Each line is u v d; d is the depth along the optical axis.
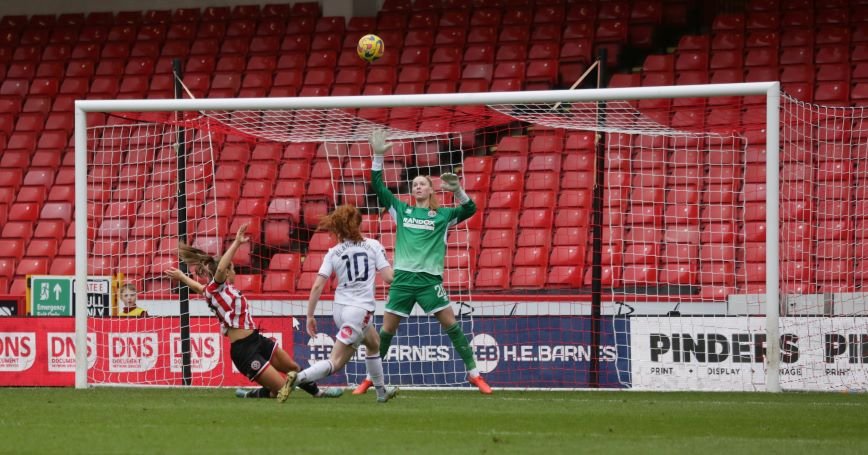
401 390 43.31
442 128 52.97
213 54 82.25
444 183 39.44
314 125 54.56
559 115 49.69
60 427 28.53
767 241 41.47
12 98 81.56
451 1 82.12
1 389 44.81
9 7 90.88
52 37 86.50
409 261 39.44
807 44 71.50
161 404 35.44
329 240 62.88
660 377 43.94
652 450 24.23
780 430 28.62
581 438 26.47
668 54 76.44
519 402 36.75
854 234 57.72
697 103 67.19
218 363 47.28
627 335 44.38
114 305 51.44
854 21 72.56
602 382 44.47
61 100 80.69
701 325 43.69
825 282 57.03
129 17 87.31
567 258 60.16
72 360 48.06
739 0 79.00
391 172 65.56
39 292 52.31
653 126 52.50
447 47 77.81
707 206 60.56
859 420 31.11
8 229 70.94
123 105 45.22
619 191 60.53
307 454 23.36
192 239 66.00
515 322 45.94
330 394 38.41
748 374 43.19
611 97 42.41
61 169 74.31
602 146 44.78
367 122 54.50
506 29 78.19
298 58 79.75
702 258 58.00
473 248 61.78
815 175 61.50
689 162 63.94
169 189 68.81
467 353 40.94
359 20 82.44
